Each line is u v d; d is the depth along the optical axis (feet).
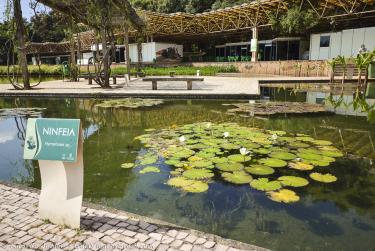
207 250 5.54
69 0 32.01
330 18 52.54
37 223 6.69
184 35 82.84
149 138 13.76
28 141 6.64
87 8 32.60
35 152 6.59
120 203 7.96
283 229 6.64
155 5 107.45
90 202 8.01
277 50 69.15
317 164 10.17
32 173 10.57
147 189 8.75
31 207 7.47
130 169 10.30
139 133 15.16
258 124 16.39
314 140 13.04
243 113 19.38
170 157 10.96
